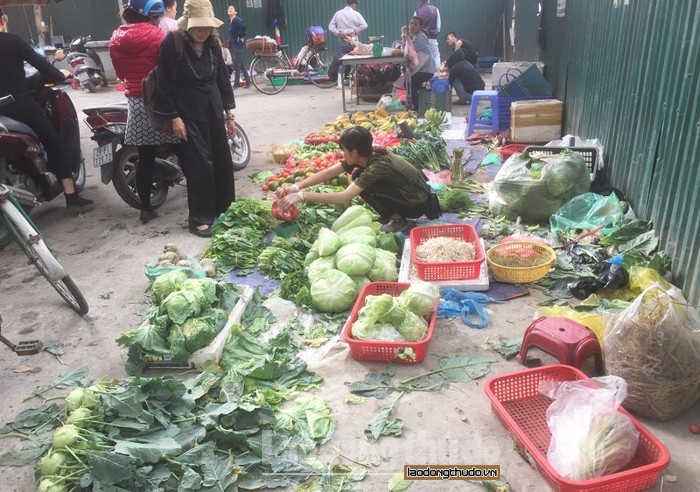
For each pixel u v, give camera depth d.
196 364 3.01
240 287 3.61
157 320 3.06
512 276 3.71
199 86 4.59
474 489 2.22
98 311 3.81
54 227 5.47
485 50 16.30
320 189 5.17
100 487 2.13
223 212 5.16
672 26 3.80
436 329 3.30
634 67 4.54
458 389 2.79
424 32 9.57
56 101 5.70
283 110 10.91
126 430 2.40
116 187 5.52
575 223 4.46
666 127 3.84
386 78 11.14
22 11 17.62
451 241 3.89
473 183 5.84
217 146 4.89
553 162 4.66
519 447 2.38
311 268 3.66
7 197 3.47
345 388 2.85
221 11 16.61
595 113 5.69
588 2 5.97
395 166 4.36
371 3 16.14
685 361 2.43
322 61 15.45
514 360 3.00
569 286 3.55
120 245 4.91
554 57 7.67
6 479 2.41
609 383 2.42
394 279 3.77
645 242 3.84
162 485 2.21
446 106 9.32
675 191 3.62
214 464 2.28
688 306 2.64
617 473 2.08
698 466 2.26
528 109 6.90
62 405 2.88
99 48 15.36
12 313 3.86
